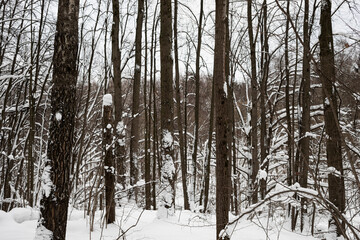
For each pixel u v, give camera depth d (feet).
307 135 25.23
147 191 35.35
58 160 12.52
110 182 20.02
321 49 17.17
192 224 20.80
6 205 36.99
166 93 22.25
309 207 27.30
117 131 32.91
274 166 37.58
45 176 12.42
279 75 41.60
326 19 17.34
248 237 16.90
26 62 36.68
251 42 32.35
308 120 26.86
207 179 32.89
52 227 12.12
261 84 31.63
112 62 34.94
